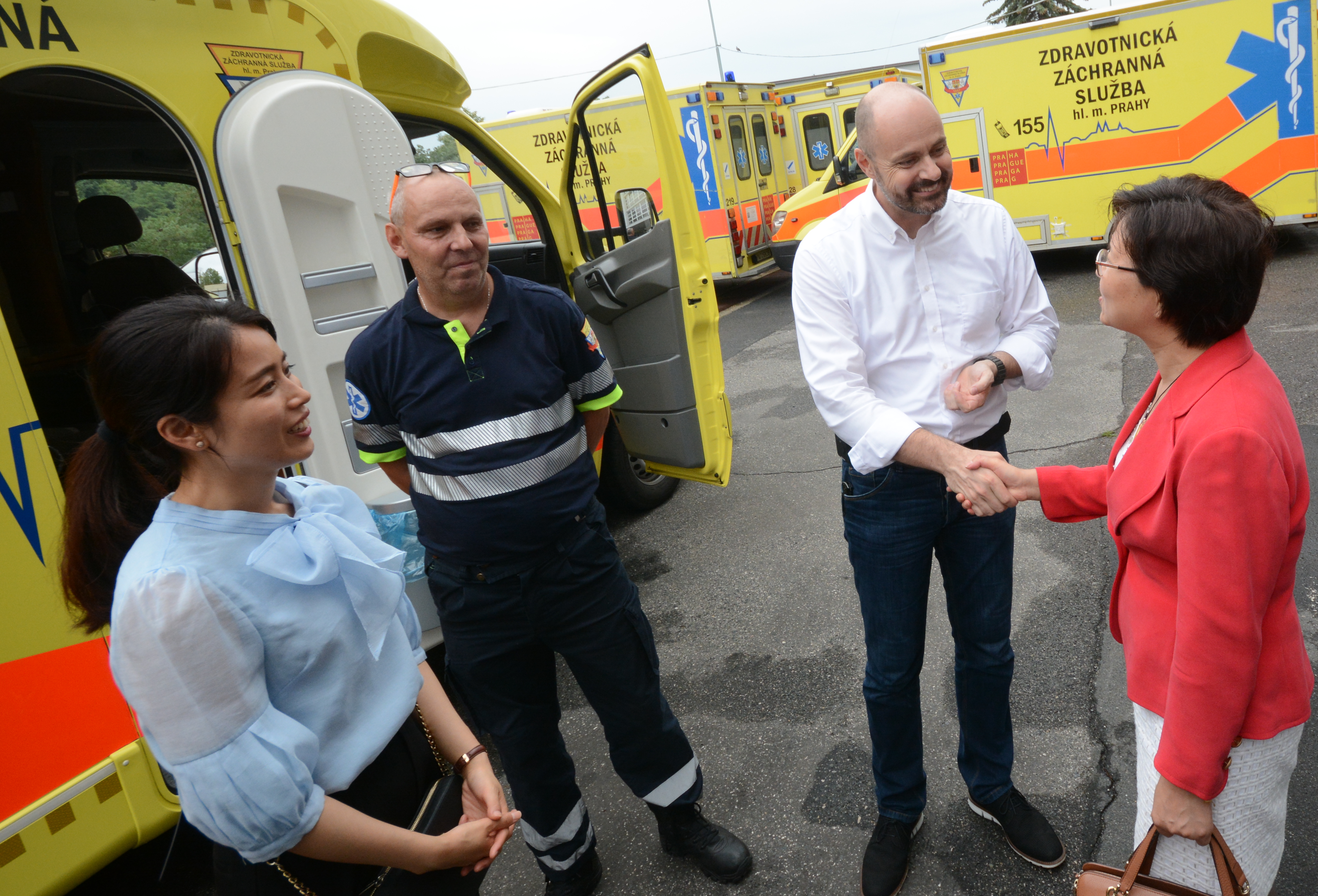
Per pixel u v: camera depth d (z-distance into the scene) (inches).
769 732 108.7
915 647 78.7
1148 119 324.2
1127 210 50.0
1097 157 335.0
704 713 114.8
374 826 46.9
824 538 161.5
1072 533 146.4
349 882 49.5
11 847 74.3
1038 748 97.5
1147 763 54.7
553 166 418.9
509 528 72.2
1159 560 52.6
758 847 90.2
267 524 45.0
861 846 88.2
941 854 85.0
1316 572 122.9
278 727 43.5
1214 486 46.0
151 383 41.1
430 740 56.9
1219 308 47.2
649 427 156.7
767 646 128.4
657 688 82.5
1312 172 310.7
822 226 75.1
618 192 150.9
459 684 79.7
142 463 44.3
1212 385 47.8
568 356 76.2
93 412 129.8
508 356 71.6
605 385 79.7
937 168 66.4
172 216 122.8
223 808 41.6
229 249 96.4
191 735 41.0
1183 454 47.9
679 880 87.8
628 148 144.1
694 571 156.5
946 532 77.2
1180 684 48.2
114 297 128.6
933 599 133.0
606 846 94.2
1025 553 142.4
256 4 100.9
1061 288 335.6
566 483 74.4
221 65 96.4
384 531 107.1
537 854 84.5
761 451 213.8
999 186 354.0
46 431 117.8
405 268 142.6
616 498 180.7
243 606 43.2
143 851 106.3
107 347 41.7
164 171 120.8
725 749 106.7
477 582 74.2
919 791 82.9
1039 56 331.9
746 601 142.8
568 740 115.0
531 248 170.6
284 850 43.9
